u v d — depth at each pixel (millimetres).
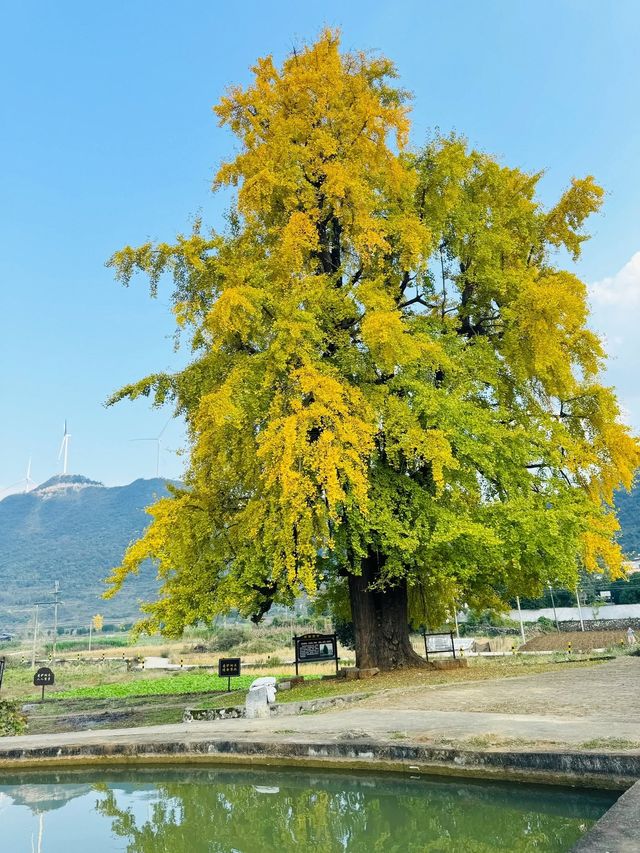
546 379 15914
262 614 16734
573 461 15719
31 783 7703
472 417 14219
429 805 5707
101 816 6000
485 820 5188
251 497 15031
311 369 12734
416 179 15547
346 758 6875
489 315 17781
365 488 12492
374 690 12453
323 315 14531
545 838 4621
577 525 14461
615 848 3400
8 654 78188
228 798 6484
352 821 5477
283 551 13789
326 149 14914
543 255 18266
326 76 15648
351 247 16844
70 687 29453
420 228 14812
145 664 44625
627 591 52875
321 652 16391
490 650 38094
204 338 15375
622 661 15883
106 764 8266
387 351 13258
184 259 15461
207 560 14953
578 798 5422
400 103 17344
